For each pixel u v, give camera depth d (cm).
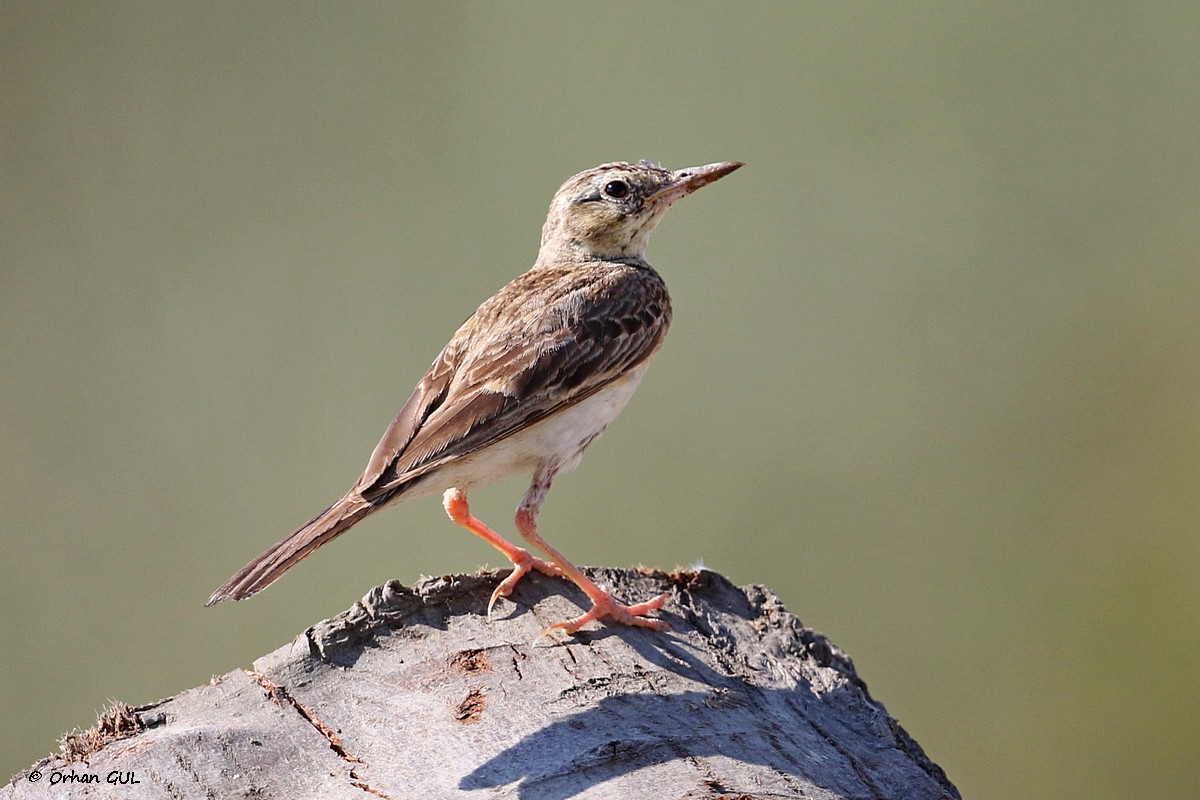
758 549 2128
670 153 2370
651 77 2370
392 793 746
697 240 2316
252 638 2009
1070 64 2419
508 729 797
